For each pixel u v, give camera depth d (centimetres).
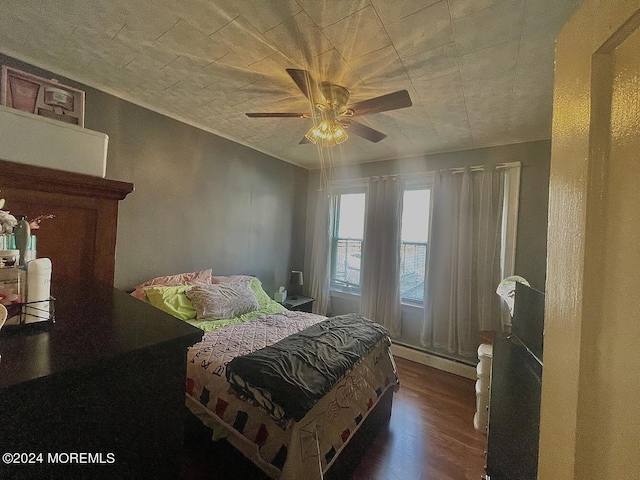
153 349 53
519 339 187
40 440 42
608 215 43
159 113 265
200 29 152
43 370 43
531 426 108
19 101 97
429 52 160
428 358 329
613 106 43
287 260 413
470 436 208
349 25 143
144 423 53
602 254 44
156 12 142
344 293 401
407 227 356
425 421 225
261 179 370
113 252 109
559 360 53
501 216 287
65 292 86
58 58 185
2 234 62
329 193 410
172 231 283
